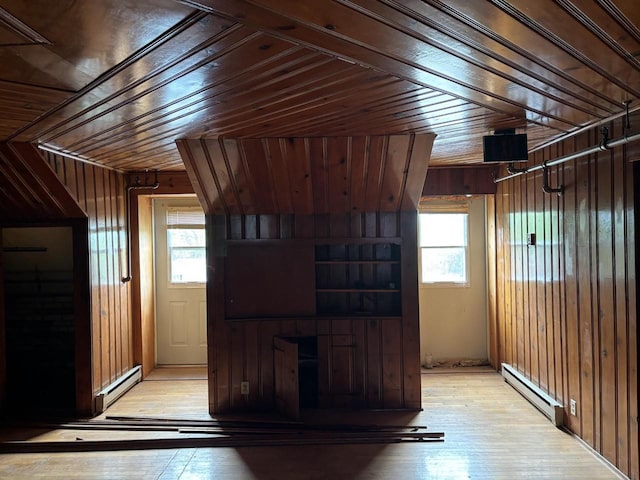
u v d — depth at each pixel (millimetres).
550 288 4355
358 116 3031
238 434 4129
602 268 3447
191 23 1491
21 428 4332
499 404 4812
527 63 2043
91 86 2150
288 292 4793
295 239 4785
